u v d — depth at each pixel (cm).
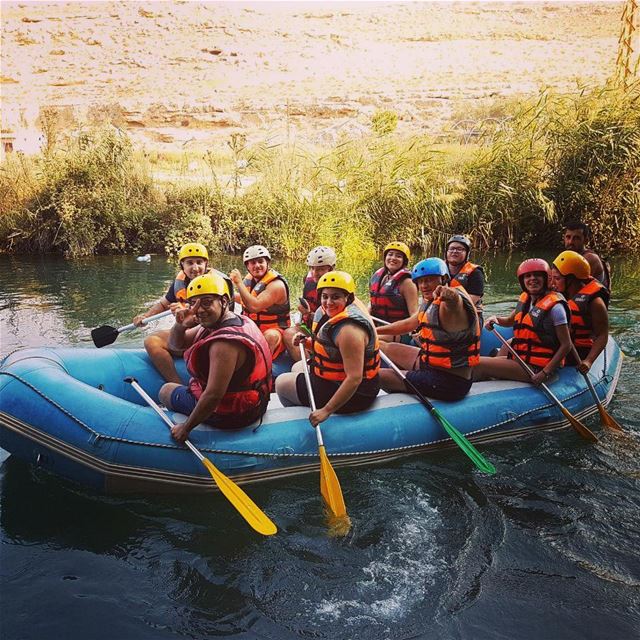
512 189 1092
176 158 1530
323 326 364
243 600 271
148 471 336
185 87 4928
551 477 368
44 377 357
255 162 1162
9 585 277
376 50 6538
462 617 260
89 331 641
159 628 255
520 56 5953
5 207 1115
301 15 7544
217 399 324
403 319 501
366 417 379
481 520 325
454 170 1204
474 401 410
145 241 1112
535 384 430
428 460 386
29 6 6091
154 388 434
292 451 357
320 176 1164
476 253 1087
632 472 374
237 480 347
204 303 322
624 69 1207
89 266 981
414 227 1108
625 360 560
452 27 7262
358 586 279
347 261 1009
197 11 6444
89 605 267
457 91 4312
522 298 448
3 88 4750
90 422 337
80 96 4625
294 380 393
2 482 356
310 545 307
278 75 5469
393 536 314
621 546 304
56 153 1158
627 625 255
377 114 1145
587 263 456
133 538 311
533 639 248
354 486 357
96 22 5791
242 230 1105
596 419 444
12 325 658
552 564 292
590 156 1095
